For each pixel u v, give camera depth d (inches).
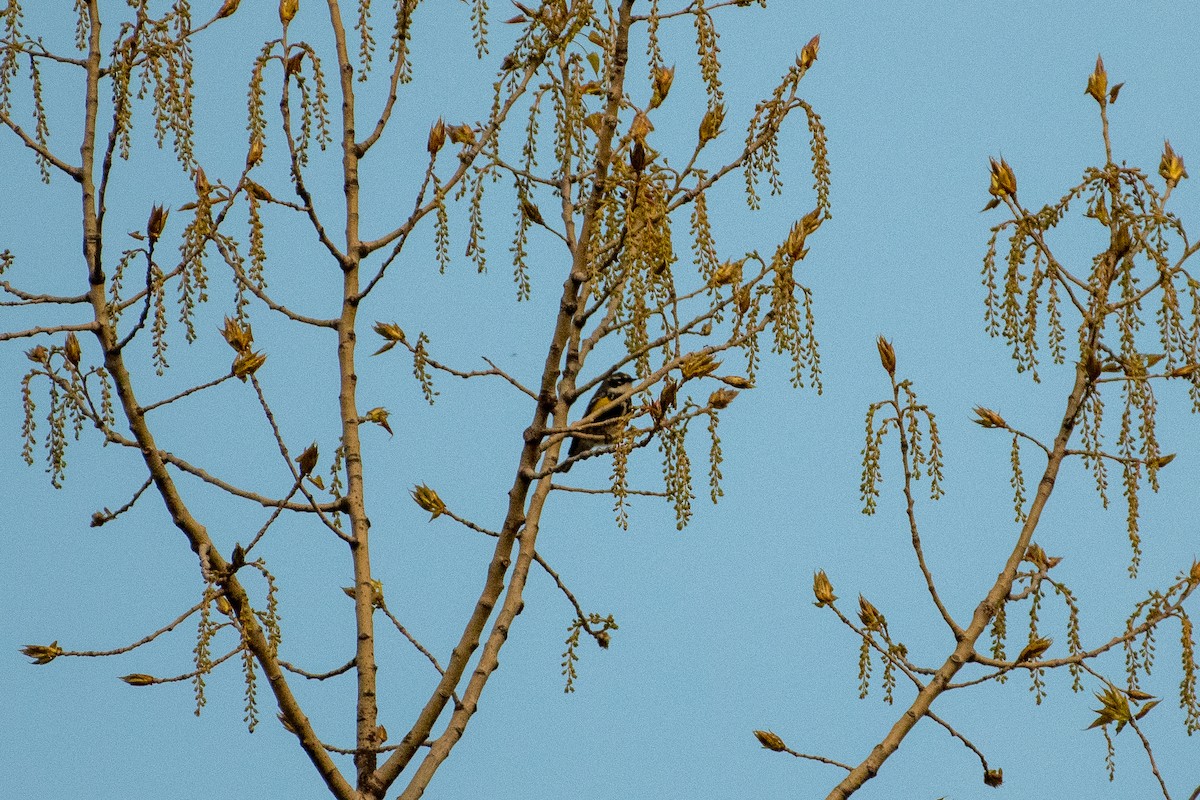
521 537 454.0
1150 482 456.8
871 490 454.0
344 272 466.6
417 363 475.8
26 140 450.3
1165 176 486.9
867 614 465.1
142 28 436.1
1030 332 462.0
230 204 426.3
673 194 415.2
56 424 430.9
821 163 422.0
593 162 469.4
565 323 438.3
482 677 431.2
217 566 411.8
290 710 407.5
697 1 423.8
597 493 456.4
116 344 422.6
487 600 440.5
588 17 428.5
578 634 470.9
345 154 477.4
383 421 473.7
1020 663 455.2
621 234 396.8
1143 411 457.4
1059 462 482.6
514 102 449.1
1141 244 461.1
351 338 464.8
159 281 426.3
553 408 442.0
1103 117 480.1
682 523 398.3
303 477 423.8
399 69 483.5
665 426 397.1
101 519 420.5
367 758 421.7
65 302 434.3
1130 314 455.2
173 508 418.0
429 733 425.4
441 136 453.4
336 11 494.6
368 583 441.4
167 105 432.8
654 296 394.6
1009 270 461.1
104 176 437.7
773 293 404.5
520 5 447.5
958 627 464.1
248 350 422.3
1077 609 470.3
